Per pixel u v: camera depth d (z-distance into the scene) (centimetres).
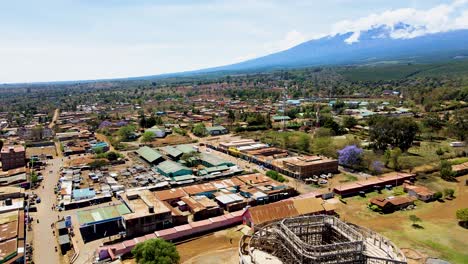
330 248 6819
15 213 10069
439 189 12656
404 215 10481
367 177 14088
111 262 7638
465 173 14450
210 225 9562
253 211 9719
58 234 9125
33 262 7812
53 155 17850
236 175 14475
